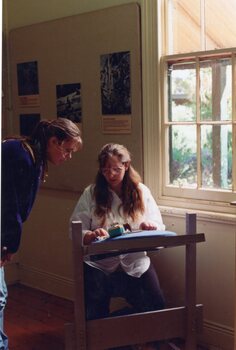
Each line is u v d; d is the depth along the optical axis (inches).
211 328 110.1
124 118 119.7
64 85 132.7
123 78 118.6
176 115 113.7
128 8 115.4
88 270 98.0
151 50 113.1
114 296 101.0
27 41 141.2
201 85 108.6
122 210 101.4
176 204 114.1
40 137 87.0
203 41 108.0
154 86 113.7
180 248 112.8
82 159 130.5
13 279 155.9
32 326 125.3
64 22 130.3
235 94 103.0
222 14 104.3
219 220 105.5
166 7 112.7
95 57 124.1
